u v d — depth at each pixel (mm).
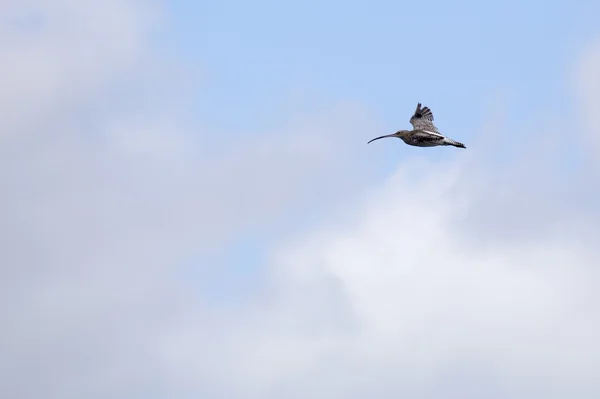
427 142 44500
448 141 44125
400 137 44844
